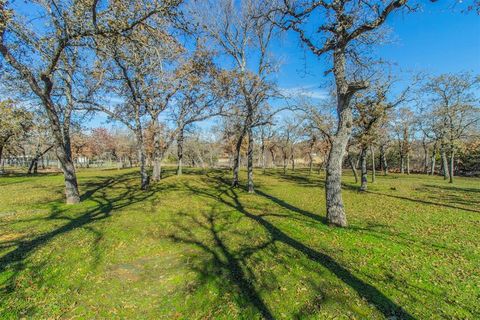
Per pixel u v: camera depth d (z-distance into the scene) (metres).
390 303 4.34
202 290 4.73
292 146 43.69
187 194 15.66
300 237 7.61
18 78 11.43
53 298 4.42
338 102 9.16
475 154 32.66
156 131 21.81
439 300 4.45
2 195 14.80
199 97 19.16
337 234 7.88
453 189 19.28
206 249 6.69
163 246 6.88
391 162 49.50
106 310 4.14
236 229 8.42
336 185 8.89
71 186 12.22
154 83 16.98
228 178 26.92
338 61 9.14
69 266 5.61
